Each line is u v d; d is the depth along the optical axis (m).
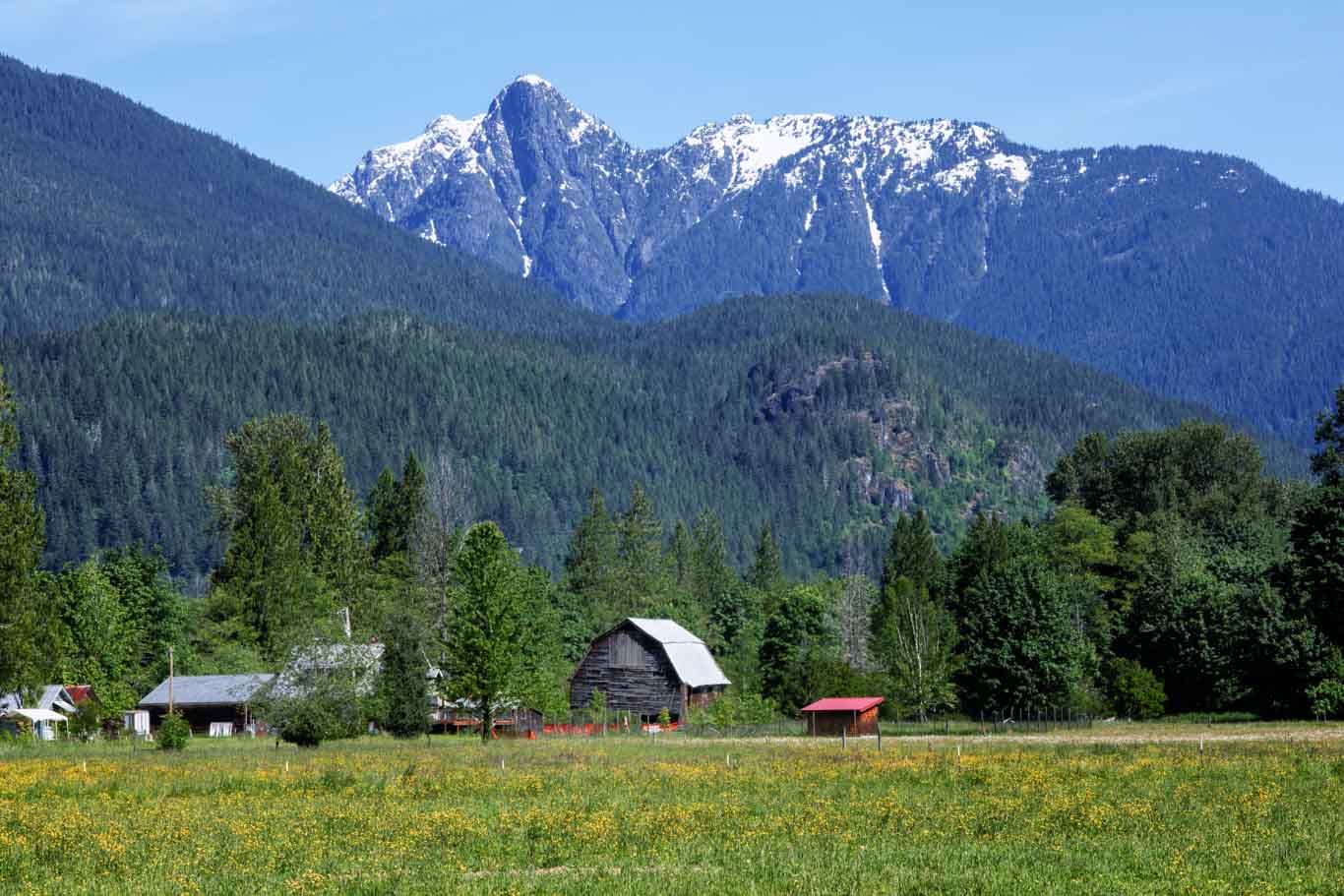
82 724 107.69
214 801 57.44
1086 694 118.06
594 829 44.94
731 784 61.16
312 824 48.22
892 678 121.56
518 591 102.94
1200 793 54.44
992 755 75.56
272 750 88.12
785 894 34.69
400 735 101.31
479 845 42.94
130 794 60.16
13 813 51.69
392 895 35.34
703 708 128.12
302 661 92.00
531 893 34.97
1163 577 133.62
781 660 138.75
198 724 124.75
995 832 44.72
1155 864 38.03
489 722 97.88
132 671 135.75
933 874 36.75
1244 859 38.69
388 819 49.16
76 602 126.31
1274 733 92.75
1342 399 108.44
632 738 105.62
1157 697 118.00
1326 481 109.25
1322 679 107.50
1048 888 35.00
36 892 36.47
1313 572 106.38
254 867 39.91
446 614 130.12
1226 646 120.25
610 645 130.12
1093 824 45.59
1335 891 34.59
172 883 37.16
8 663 92.00
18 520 93.94
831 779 63.53
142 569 142.50
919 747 86.38
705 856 40.56
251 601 140.38
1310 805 50.09
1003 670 114.00
